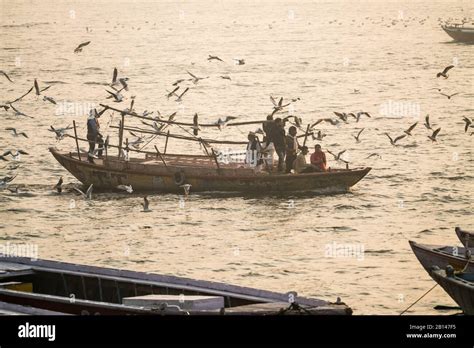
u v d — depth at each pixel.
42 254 79.31
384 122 149.25
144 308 53.56
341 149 125.31
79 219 90.19
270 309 52.28
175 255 78.50
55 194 100.56
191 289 57.75
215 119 156.25
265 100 180.62
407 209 92.81
